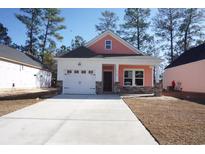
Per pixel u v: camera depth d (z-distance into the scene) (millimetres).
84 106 11664
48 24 47125
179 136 6102
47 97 16031
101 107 11391
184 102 14672
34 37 46688
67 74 19047
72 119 8180
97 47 22062
